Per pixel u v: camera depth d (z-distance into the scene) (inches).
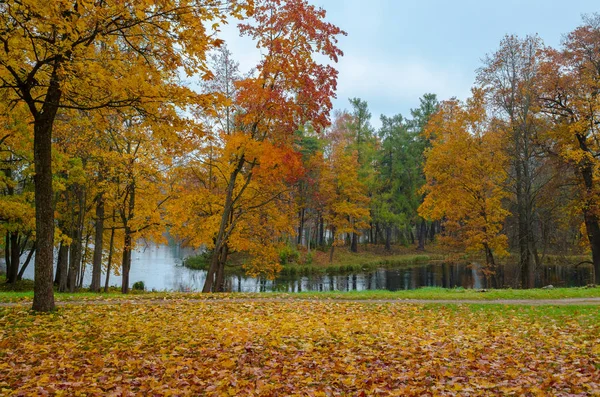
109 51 345.4
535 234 1032.8
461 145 959.0
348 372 236.1
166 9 303.9
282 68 619.2
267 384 210.4
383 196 2070.6
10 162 805.9
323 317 414.0
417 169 2164.1
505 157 942.4
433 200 1050.1
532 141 956.6
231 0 308.2
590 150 926.4
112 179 767.1
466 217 1090.1
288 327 347.3
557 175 939.3
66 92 367.2
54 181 708.7
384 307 495.8
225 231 803.4
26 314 393.7
